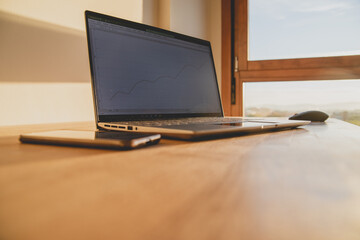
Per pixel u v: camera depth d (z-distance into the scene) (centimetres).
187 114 77
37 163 26
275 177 21
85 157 30
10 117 81
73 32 98
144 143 37
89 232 12
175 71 76
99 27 61
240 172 23
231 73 171
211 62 89
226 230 12
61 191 17
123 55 64
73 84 98
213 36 174
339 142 43
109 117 59
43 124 82
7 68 80
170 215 13
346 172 23
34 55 87
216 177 21
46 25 90
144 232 12
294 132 58
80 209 14
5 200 16
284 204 15
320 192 17
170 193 17
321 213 14
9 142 41
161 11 141
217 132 44
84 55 102
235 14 170
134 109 64
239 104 171
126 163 27
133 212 14
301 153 33
